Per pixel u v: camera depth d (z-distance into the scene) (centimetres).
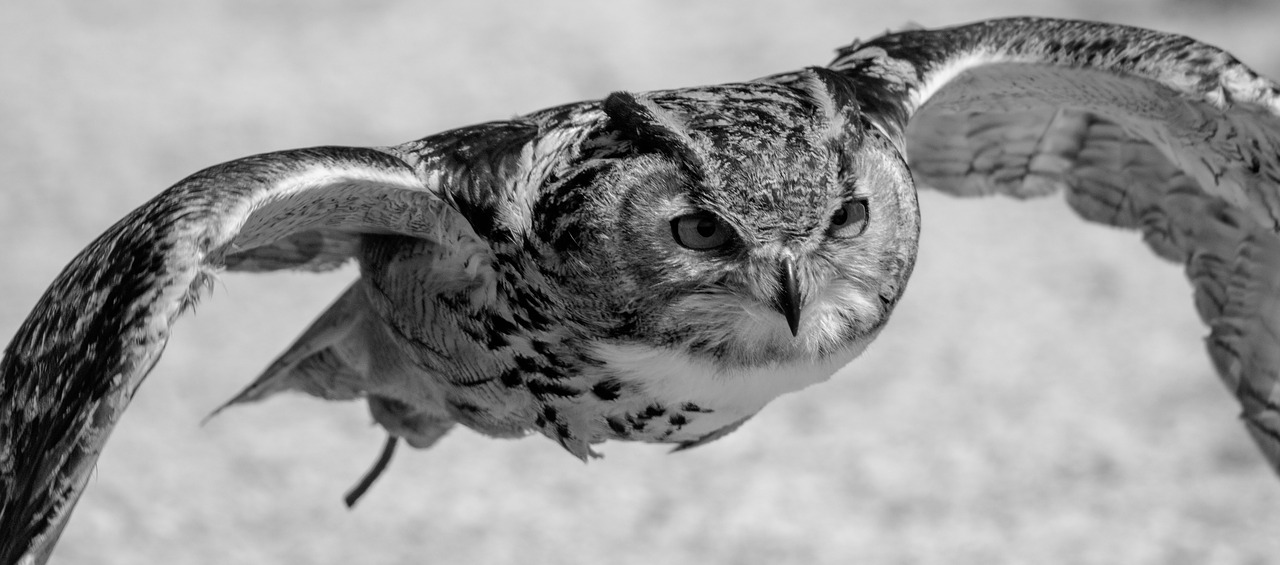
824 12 3131
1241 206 915
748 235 721
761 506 1494
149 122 2689
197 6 3478
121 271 658
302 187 700
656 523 1469
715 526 1463
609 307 745
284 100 2791
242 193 679
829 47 2873
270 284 2053
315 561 1412
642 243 728
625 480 1555
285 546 1438
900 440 1612
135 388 648
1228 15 2770
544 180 748
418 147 770
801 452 1595
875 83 826
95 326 656
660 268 730
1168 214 985
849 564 1387
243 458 1598
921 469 1554
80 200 2327
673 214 724
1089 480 1527
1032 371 1755
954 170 1017
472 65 2955
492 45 3077
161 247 655
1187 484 1525
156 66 3027
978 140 998
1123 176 992
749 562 1401
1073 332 1861
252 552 1426
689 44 2983
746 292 732
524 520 1480
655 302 739
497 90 2784
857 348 785
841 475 1545
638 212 726
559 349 777
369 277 846
